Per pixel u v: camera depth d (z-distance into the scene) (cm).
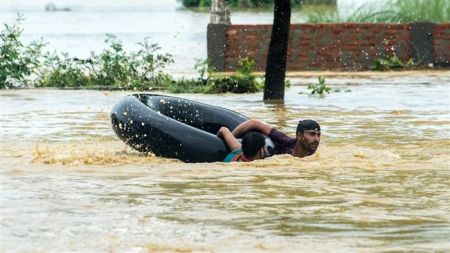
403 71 5675
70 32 8606
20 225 1466
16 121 3147
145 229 1445
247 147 2170
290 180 1908
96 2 16250
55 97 4147
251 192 1770
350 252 1298
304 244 1348
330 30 5778
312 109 3581
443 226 1471
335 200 1695
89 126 2994
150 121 2239
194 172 2012
